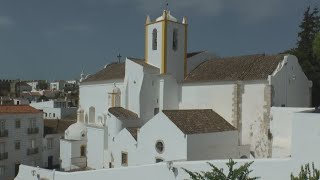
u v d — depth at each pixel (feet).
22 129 183.93
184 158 114.32
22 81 577.84
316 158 72.84
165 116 121.80
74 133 182.19
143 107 152.25
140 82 152.46
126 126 148.36
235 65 145.69
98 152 162.40
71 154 177.58
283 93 131.23
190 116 127.44
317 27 180.86
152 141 126.62
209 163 82.64
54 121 216.95
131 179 108.17
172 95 154.81
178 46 158.92
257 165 82.89
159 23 157.07
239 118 132.57
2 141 173.99
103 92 183.21
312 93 158.10
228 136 126.93
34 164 189.47
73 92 499.92
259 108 128.16
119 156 143.13
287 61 134.51
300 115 75.61
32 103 295.28
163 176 100.17
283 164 79.10
